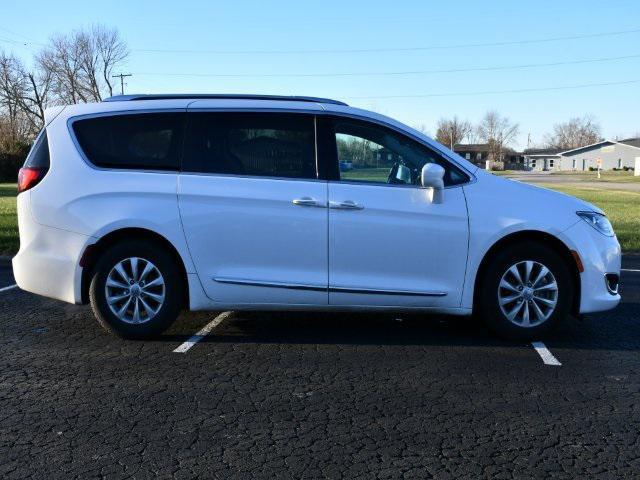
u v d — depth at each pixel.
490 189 5.05
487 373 4.52
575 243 5.01
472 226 4.94
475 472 3.15
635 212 18.59
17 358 4.77
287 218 4.90
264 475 3.11
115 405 3.92
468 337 5.37
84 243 4.95
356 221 4.90
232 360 4.76
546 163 121.50
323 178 4.96
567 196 5.28
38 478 3.06
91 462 3.21
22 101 64.06
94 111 5.12
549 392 4.19
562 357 4.89
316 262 4.95
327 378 4.41
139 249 4.98
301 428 3.63
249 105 5.09
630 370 4.62
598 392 4.20
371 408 3.91
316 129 5.04
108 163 5.02
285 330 5.54
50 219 5.01
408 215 4.91
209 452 3.33
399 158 5.06
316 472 3.14
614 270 5.16
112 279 5.03
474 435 3.56
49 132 5.12
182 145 5.03
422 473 3.14
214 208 4.91
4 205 17.66
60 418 3.73
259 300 4.98
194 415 3.79
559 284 5.06
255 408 3.90
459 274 4.98
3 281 7.69
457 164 5.08
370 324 5.75
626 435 3.57
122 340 5.21
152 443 3.43
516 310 5.11
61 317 5.93
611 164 103.94
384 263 4.95
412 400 4.04
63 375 4.43
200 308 5.02
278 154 5.01
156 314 5.06
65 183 5.00
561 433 3.59
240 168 4.99
